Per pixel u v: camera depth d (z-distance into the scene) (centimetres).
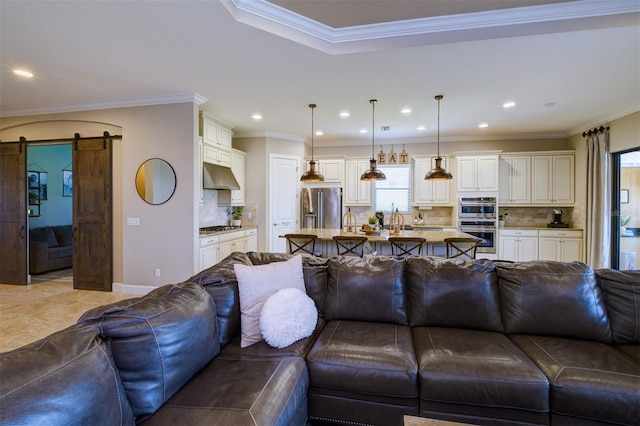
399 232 452
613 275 200
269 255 253
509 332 199
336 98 412
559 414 146
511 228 579
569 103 428
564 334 192
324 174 660
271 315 181
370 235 427
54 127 447
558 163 577
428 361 162
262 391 135
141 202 420
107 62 307
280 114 485
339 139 670
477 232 584
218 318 186
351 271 227
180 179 408
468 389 151
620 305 191
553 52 287
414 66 317
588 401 141
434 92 389
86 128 437
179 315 145
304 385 160
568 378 147
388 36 263
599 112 469
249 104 437
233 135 605
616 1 222
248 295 194
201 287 181
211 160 486
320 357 169
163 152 411
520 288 203
